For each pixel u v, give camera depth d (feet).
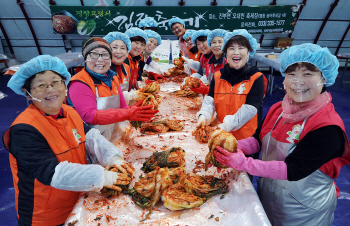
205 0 29.71
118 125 7.00
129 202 4.08
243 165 4.00
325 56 3.29
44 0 27.78
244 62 6.51
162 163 4.87
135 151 5.79
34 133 3.82
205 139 6.12
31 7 28.02
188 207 3.84
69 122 4.51
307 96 3.61
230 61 6.50
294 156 3.77
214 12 29.86
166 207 3.99
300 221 4.32
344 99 22.71
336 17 31.22
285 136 4.10
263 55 22.63
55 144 4.16
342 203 9.58
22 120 3.82
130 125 7.22
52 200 4.16
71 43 31.50
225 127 6.25
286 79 3.75
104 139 4.94
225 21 30.42
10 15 28.50
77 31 29.60
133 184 4.56
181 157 5.06
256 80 6.53
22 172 3.93
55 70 3.92
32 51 32.24
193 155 5.60
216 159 4.26
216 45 8.97
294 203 4.23
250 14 30.22
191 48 15.03
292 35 33.22
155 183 4.10
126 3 29.17
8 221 8.59
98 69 5.67
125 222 3.70
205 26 30.60
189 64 12.91
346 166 12.16
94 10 28.73
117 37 7.46
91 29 29.76
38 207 4.14
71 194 4.36
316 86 3.49
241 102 6.68
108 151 4.74
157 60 16.71
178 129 6.92
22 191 4.03
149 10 29.27
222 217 3.77
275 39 32.35
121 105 6.81
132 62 10.52
